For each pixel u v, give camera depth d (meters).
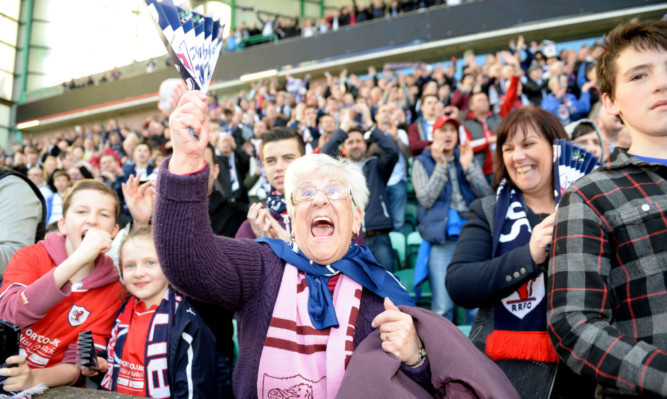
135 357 1.70
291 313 1.21
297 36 14.68
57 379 1.49
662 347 1.01
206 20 1.20
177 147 1.12
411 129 4.70
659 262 1.07
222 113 10.91
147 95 15.99
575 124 2.33
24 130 19.30
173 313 1.75
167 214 1.10
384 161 3.61
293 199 1.36
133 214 2.05
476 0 11.40
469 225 1.74
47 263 1.72
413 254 3.93
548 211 1.72
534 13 10.76
